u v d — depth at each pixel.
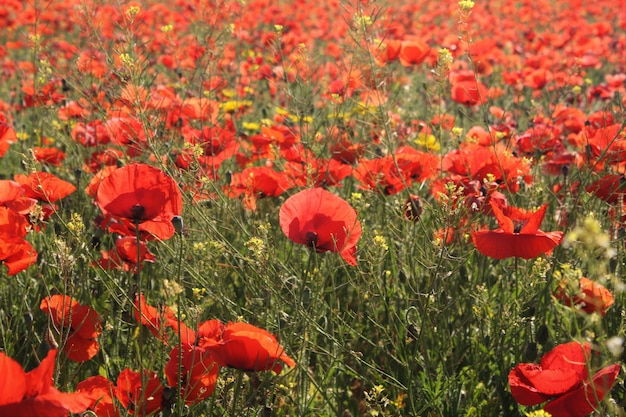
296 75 2.02
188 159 1.75
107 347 1.64
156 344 1.55
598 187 1.70
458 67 2.90
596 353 1.36
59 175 2.06
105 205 1.43
